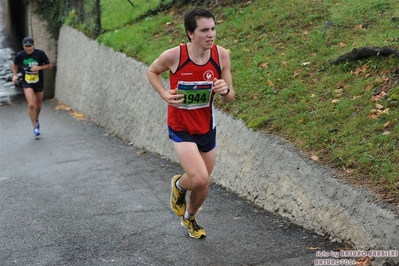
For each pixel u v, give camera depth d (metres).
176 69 8.00
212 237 9.13
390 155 8.89
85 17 24.62
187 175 8.22
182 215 8.98
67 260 8.56
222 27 17.42
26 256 8.80
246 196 11.09
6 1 33.31
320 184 9.16
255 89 12.93
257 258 8.23
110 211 10.84
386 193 8.17
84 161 15.63
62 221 10.38
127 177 13.52
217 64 8.08
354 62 12.20
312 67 12.89
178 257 8.42
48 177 13.98
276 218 9.88
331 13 15.16
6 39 34.12
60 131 20.83
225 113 12.63
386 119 9.89
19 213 11.03
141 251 8.74
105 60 21.27
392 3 14.47
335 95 11.29
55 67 28.69
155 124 16.31
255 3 18.09
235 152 11.76
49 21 28.33
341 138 9.84
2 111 26.75
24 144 18.80
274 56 14.26
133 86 18.44
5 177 14.31
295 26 15.47
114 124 19.81
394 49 11.57
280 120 11.18
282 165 10.19
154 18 21.30
